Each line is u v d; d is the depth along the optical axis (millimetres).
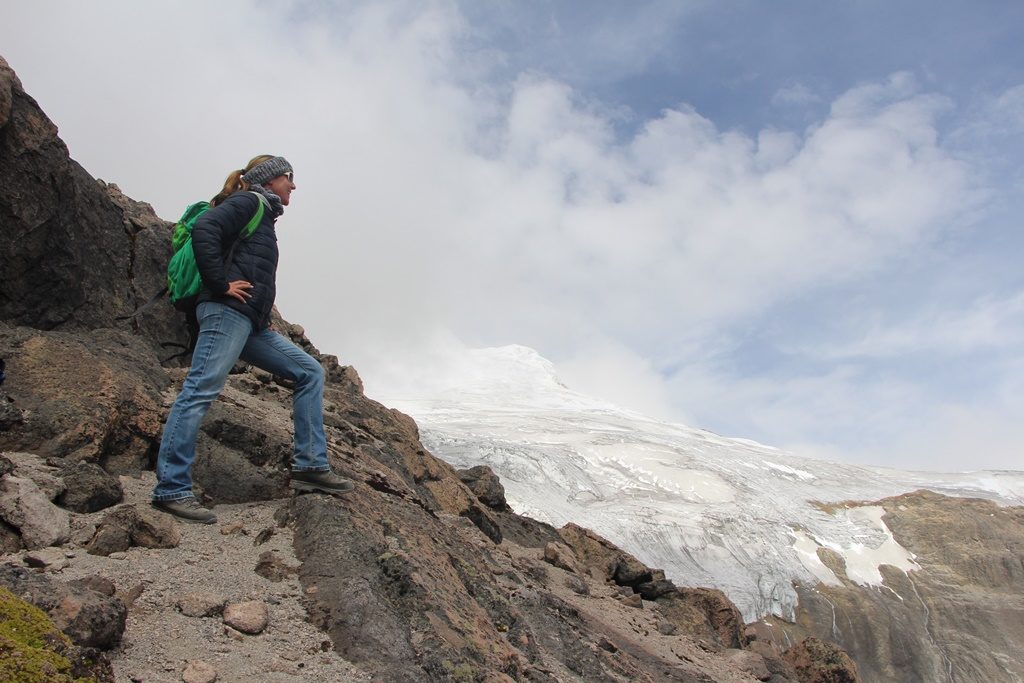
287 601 4918
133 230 8609
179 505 5637
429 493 10094
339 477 6207
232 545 5477
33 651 3438
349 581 5035
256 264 5816
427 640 4844
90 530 5215
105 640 4023
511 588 7398
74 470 5645
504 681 4797
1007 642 56719
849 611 57375
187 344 8633
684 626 11906
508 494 59812
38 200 7039
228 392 7875
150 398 6918
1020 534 67938
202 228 5555
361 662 4512
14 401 6027
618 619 9688
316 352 12328
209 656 4277
